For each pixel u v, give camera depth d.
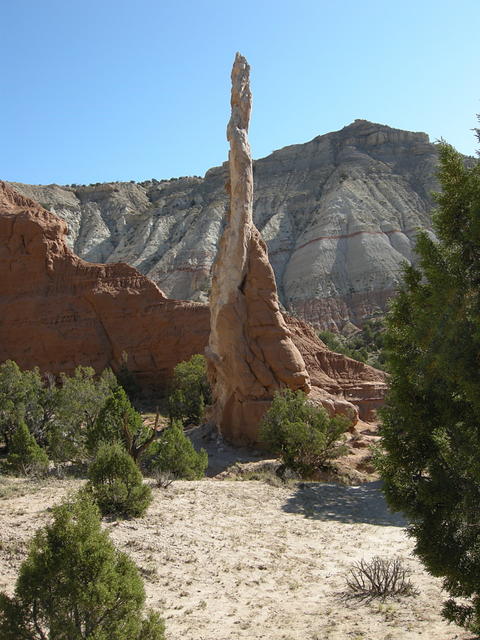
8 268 59.09
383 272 116.19
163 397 54.00
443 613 8.69
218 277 36.44
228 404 34.62
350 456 31.55
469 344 7.61
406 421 8.77
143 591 7.95
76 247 155.62
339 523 18.47
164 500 17.56
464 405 8.41
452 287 8.17
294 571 13.48
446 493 8.30
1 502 15.49
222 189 168.38
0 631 7.36
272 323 35.84
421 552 8.46
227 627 10.05
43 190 168.00
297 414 28.14
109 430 22.84
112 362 56.69
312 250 127.00
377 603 11.23
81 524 7.81
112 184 180.25
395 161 159.75
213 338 36.09
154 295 58.62
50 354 56.22
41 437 33.94
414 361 8.94
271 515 18.28
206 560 13.41
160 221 156.25
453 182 8.84
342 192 141.38
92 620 7.50
